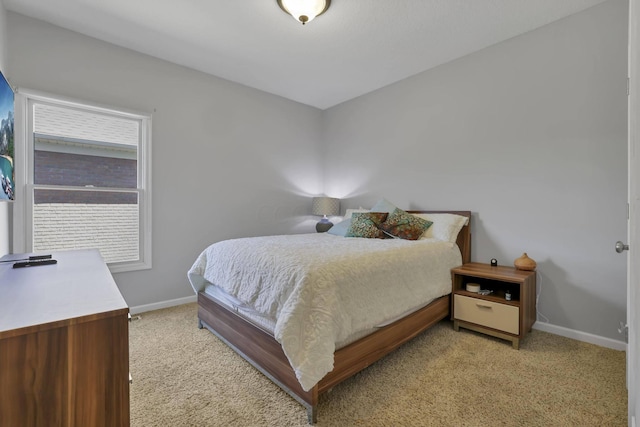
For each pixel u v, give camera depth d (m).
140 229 2.95
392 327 1.94
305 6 2.13
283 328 1.44
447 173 3.09
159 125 2.99
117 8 2.25
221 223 3.45
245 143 3.66
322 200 4.03
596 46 2.22
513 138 2.63
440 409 1.51
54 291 0.99
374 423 1.42
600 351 2.11
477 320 2.36
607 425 1.40
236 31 2.53
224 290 2.11
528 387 1.69
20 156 2.31
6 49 2.22
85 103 2.57
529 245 2.55
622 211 2.13
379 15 2.32
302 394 1.46
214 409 1.51
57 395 0.75
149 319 2.70
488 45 2.76
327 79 3.49
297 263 1.68
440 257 2.48
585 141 2.27
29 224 2.38
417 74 3.34
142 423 1.41
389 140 3.64
